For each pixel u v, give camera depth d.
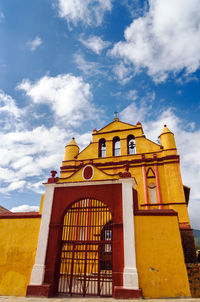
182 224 11.77
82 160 18.33
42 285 7.70
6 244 9.08
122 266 7.41
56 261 8.20
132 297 6.78
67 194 9.35
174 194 14.12
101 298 7.18
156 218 8.06
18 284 8.20
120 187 8.82
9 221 9.55
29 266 8.42
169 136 16.66
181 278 7.05
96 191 9.02
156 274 7.20
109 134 19.06
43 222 8.98
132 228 7.89
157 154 16.25
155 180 15.32
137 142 17.61
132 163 16.50
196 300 6.36
